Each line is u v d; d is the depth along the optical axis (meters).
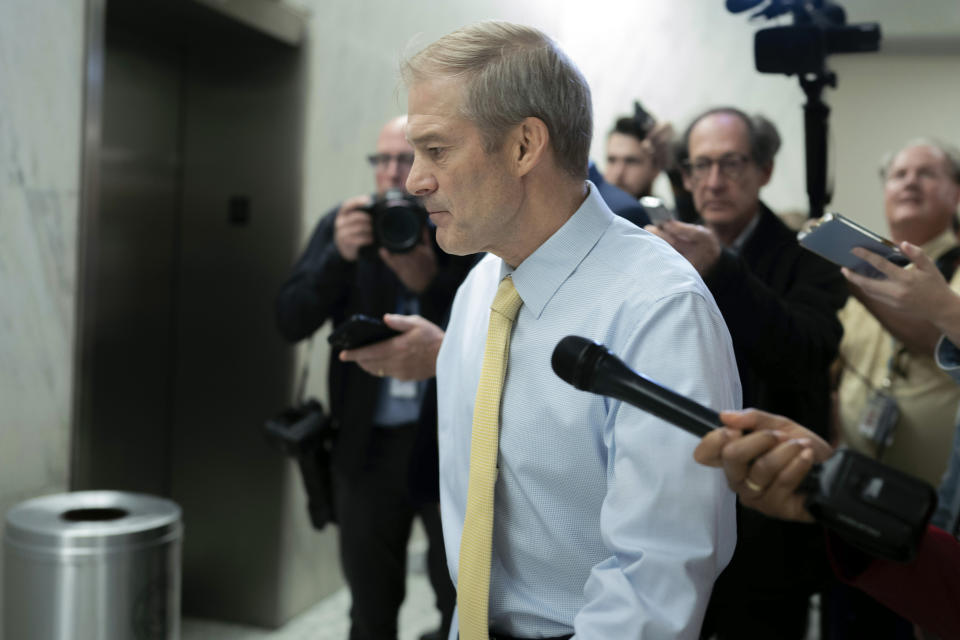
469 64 0.99
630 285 0.99
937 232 2.67
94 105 2.42
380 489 2.40
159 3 2.70
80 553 1.94
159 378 3.22
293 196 3.12
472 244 1.05
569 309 1.02
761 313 1.65
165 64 3.13
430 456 1.75
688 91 4.50
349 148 3.42
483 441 1.04
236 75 3.16
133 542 1.99
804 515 0.73
